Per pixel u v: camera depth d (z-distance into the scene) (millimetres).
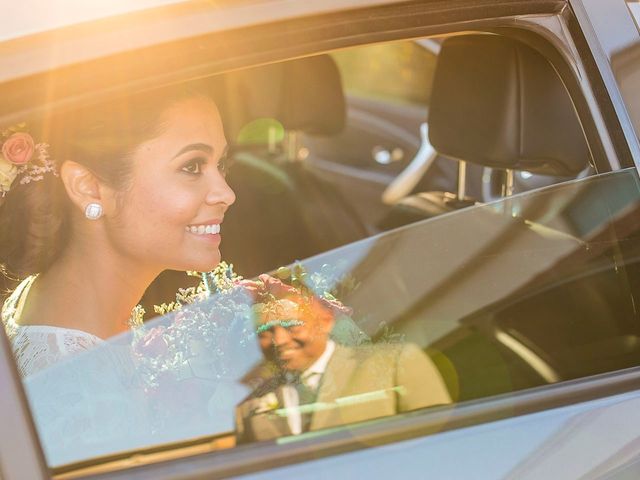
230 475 1116
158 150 1595
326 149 4637
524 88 1983
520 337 1575
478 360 1529
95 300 1622
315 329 1583
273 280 1686
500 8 1422
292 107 3252
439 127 2213
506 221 1677
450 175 3627
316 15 1260
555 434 1246
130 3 1161
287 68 3219
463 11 1393
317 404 1354
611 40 1479
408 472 1161
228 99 3168
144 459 1171
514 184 2633
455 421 1229
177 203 1633
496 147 2035
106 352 1438
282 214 2893
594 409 1292
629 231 1497
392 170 4543
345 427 1206
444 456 1188
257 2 1222
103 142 1551
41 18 1128
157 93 1563
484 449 1205
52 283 1599
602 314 1551
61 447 1186
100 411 1329
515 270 1630
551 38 1471
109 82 1146
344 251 1711
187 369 1490
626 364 1494
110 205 1604
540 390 1301
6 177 1529
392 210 2729
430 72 4387
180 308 1576
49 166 1557
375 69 4539
